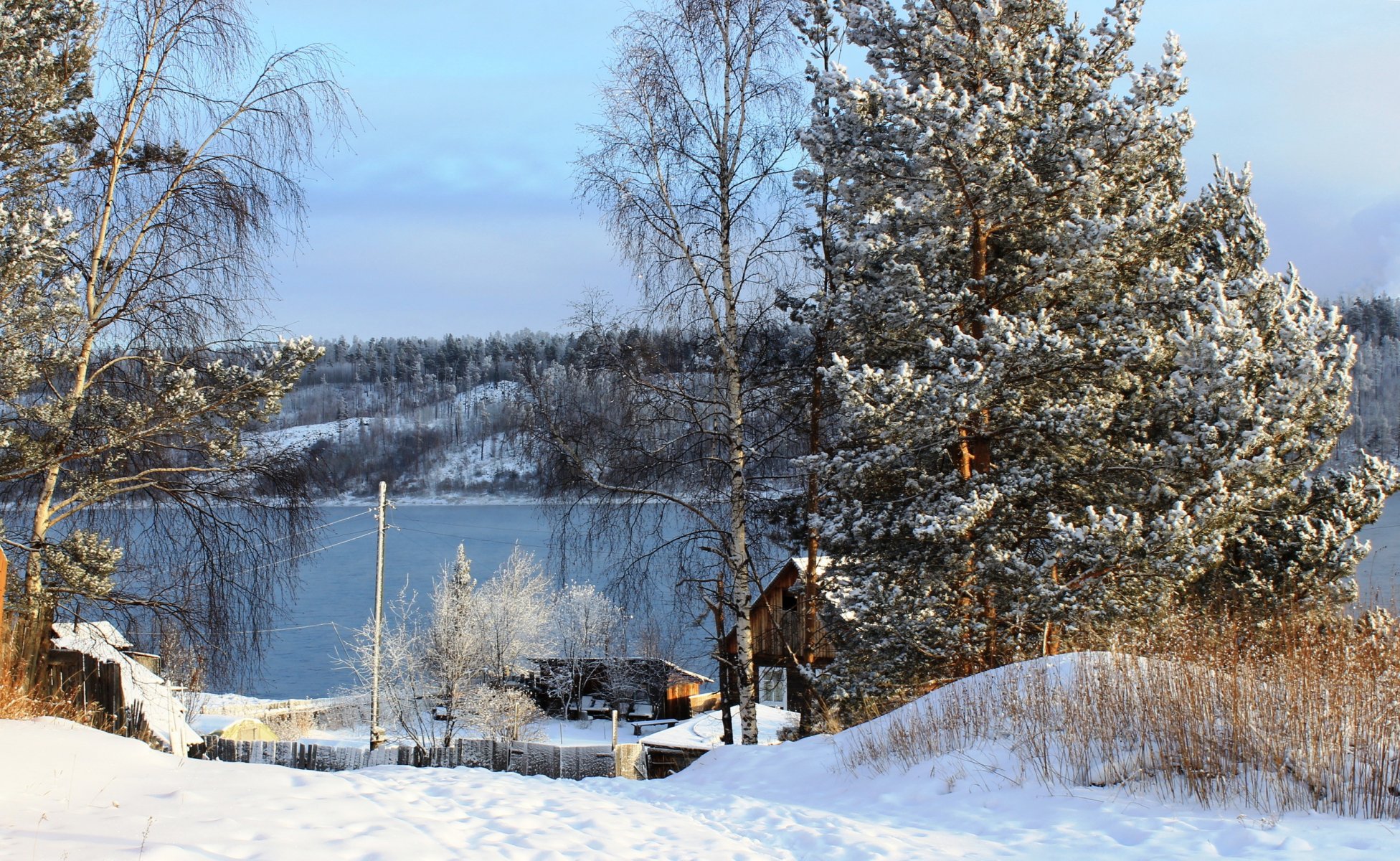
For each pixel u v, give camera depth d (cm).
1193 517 1232
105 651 1409
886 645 1347
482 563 5400
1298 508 1484
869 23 1430
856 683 1377
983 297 1402
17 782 645
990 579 1298
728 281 1412
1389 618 898
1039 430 1327
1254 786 691
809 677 1484
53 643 1366
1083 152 1277
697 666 4891
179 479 1224
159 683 1569
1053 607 1209
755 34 1395
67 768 703
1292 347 1382
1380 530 3250
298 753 1602
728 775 1153
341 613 4953
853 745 1073
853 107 1327
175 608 1212
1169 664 867
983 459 1414
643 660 4284
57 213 986
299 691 3938
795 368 1476
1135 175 1452
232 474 1220
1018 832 689
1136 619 1191
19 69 1051
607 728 4162
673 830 706
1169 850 595
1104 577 1219
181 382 1097
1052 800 746
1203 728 746
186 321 1214
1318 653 819
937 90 1266
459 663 3534
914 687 1349
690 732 2389
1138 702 825
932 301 1363
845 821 771
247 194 1227
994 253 1447
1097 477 1327
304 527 1290
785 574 2534
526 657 4156
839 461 1346
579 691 4331
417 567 5772
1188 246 1573
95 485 1116
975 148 1263
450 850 551
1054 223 1363
